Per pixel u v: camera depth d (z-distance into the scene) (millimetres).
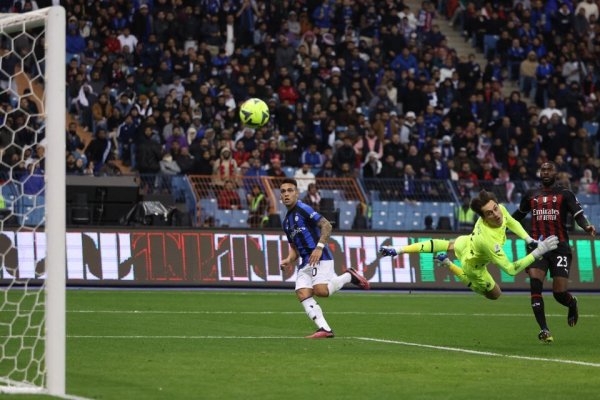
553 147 81938
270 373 25906
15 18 25188
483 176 76875
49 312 22281
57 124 22500
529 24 93750
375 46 85500
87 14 78000
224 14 82750
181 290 59375
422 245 33531
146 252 59906
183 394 22344
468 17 94875
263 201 65125
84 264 58625
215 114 74625
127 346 31766
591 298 61312
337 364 27953
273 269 61938
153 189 63969
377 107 80562
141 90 74750
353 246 63250
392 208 67188
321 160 72812
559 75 90875
